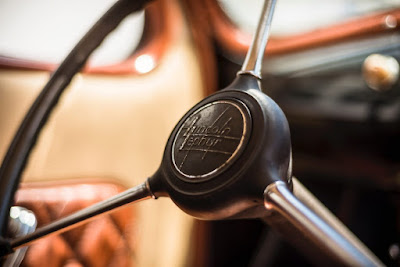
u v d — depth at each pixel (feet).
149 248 3.80
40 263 3.02
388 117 3.60
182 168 1.11
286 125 1.08
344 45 3.77
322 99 3.93
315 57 3.92
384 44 3.63
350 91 3.78
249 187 1.03
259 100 1.11
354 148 3.84
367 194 3.83
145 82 3.85
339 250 0.93
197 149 1.11
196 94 4.12
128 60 3.94
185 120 1.18
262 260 4.23
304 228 0.96
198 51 4.10
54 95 1.67
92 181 3.52
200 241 4.19
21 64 3.34
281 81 4.09
